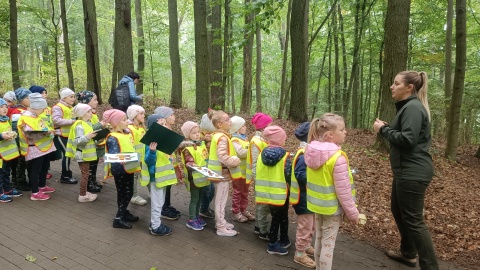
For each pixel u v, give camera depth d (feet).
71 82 42.16
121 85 21.11
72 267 11.07
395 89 11.36
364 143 32.35
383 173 22.91
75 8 77.46
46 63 54.75
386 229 15.40
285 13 61.46
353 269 11.91
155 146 12.44
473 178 24.67
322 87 76.33
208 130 14.96
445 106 37.47
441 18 44.78
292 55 37.47
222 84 35.45
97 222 14.61
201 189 14.84
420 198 10.87
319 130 10.41
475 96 43.06
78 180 20.10
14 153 16.34
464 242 14.47
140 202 16.80
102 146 18.12
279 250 12.46
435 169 25.79
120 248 12.48
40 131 16.25
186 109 45.75
